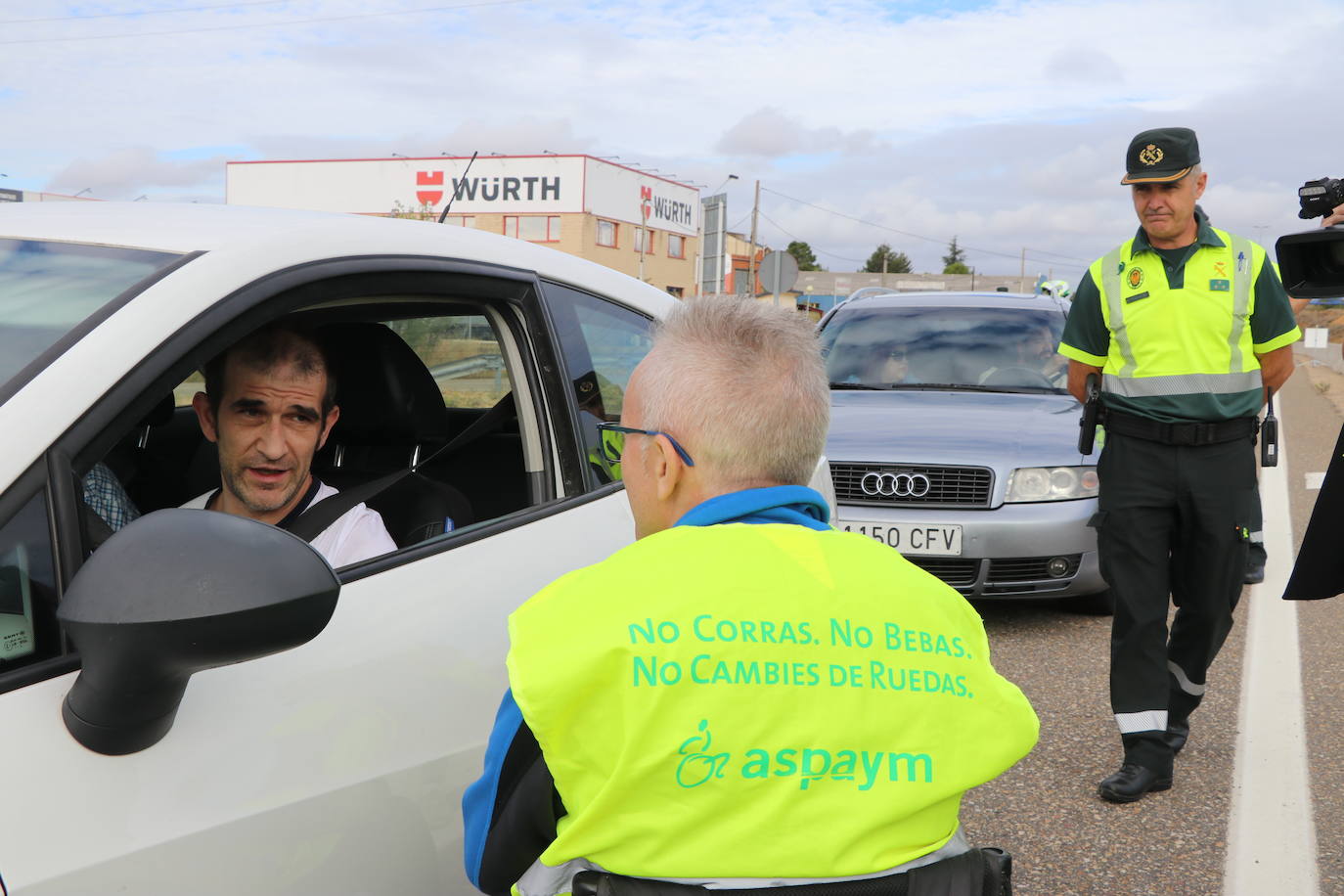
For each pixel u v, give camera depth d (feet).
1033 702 14.94
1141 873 10.59
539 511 7.05
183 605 4.03
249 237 5.91
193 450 8.79
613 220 204.54
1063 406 19.40
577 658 3.83
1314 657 17.08
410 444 8.37
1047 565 17.10
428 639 5.86
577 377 7.70
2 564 4.41
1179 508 11.88
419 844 5.59
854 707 4.00
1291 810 11.88
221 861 4.75
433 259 6.79
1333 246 6.63
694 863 3.85
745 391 4.46
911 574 4.45
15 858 4.16
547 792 4.25
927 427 18.06
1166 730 12.36
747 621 4.00
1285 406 64.08
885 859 3.99
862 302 23.77
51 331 5.10
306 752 5.16
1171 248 11.76
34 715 4.39
